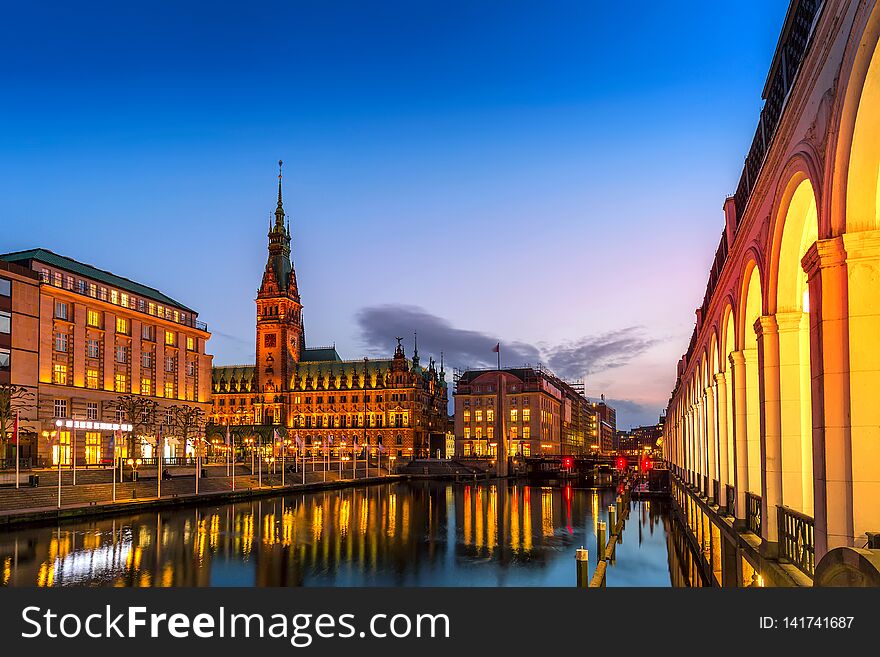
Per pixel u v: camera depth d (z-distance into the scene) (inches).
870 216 467.8
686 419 2069.4
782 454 736.3
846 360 479.2
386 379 7721.5
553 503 3420.3
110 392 3700.8
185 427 3949.3
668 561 1604.3
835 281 485.1
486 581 1455.5
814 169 520.7
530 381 7057.1
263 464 4800.7
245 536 2052.2
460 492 4311.0
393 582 1437.0
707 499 1375.5
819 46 485.1
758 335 785.6
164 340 4256.9
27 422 3058.6
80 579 1363.2
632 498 3513.8
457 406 7219.5
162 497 2805.1
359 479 5064.0
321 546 1893.5
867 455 466.6
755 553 795.4
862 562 344.2
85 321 3572.8
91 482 2854.3
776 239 696.4
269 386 7864.2
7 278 3078.2
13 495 2279.8
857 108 429.1
